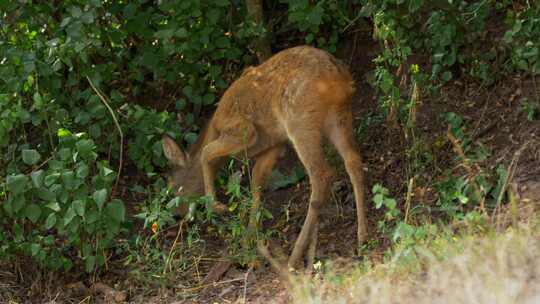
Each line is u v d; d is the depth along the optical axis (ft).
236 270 36.60
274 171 42.37
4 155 38.81
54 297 37.22
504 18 43.42
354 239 37.27
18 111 36.58
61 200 35.17
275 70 37.11
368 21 45.73
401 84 41.50
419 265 29.78
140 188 41.01
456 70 42.68
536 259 27.14
